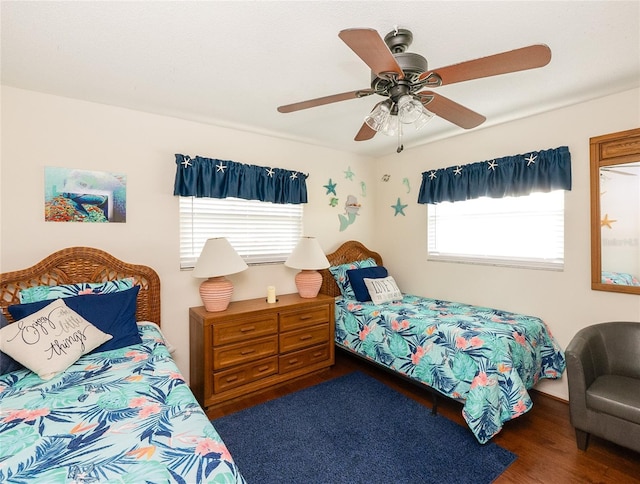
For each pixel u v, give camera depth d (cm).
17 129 211
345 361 340
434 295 345
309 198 350
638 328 210
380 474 175
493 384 200
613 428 177
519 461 184
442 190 327
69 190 227
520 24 149
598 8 138
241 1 133
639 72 195
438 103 163
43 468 93
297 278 314
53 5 135
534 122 265
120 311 209
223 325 248
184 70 192
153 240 259
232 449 196
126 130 248
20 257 212
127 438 108
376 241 409
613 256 226
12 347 159
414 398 259
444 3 134
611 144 225
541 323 256
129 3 134
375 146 357
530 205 275
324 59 180
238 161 301
